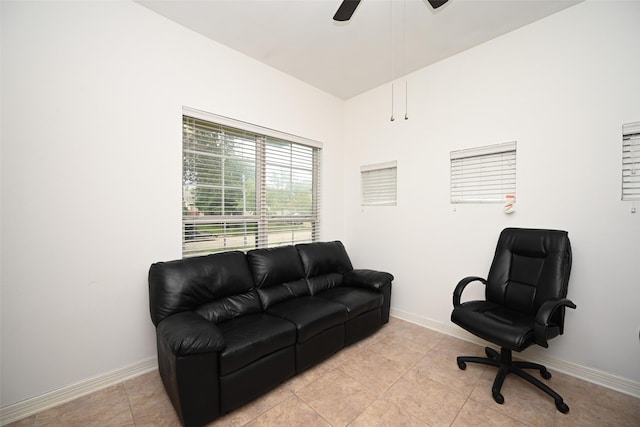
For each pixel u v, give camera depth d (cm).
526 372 194
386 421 158
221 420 158
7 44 155
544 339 158
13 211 158
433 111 280
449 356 228
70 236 175
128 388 187
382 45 248
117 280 194
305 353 200
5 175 156
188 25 221
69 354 176
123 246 196
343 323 232
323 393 182
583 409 166
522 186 226
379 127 331
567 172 205
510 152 235
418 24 218
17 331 160
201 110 234
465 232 260
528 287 199
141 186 204
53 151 169
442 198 275
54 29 169
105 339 189
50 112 168
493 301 218
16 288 159
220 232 258
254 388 170
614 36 186
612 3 186
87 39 180
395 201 319
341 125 371
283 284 260
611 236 189
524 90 223
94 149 183
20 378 160
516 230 218
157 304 182
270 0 193
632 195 183
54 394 169
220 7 201
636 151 181
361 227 354
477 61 249
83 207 180
